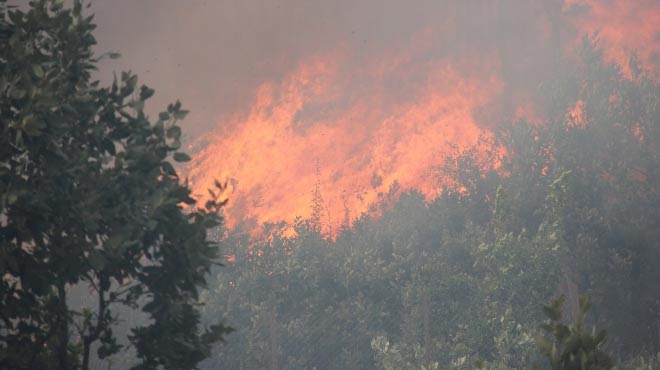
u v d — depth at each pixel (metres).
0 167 41.25
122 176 45.97
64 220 43.53
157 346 46.53
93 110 46.25
